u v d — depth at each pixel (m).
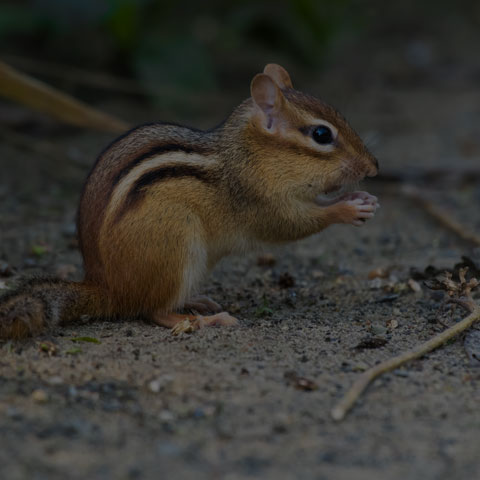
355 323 11.19
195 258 10.95
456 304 11.61
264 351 9.96
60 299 10.52
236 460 7.44
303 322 11.20
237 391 8.81
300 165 11.27
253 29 26.78
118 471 7.23
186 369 9.34
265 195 11.33
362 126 23.33
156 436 7.86
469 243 15.23
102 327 10.77
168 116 23.31
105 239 10.66
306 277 13.51
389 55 30.12
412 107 25.20
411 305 11.98
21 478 7.09
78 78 21.78
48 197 18.08
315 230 11.70
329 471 7.29
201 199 10.98
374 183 19.27
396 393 8.83
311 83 26.88
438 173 19.44
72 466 7.30
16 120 21.83
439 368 9.51
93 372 9.23
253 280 13.32
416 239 15.70
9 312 9.95
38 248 14.41
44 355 9.66
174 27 25.52
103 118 17.05
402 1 35.78
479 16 34.66
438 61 29.59
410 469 7.34
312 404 8.55
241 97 24.83
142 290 10.74
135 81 24.42
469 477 7.23
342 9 26.59
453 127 23.44
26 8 23.50
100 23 23.59
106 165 10.95
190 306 11.70
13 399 8.56
